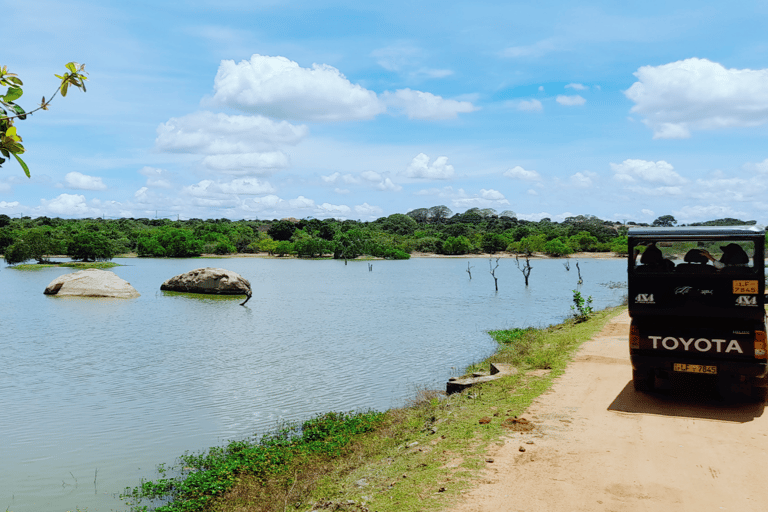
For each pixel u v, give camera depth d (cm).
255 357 2342
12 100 311
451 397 1263
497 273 9012
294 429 1362
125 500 986
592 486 659
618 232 18538
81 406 1611
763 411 946
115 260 13150
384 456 919
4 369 2130
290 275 8719
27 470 1133
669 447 784
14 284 6400
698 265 915
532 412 988
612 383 1188
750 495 625
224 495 954
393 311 4022
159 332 3067
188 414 1521
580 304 2831
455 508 612
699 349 918
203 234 17325
